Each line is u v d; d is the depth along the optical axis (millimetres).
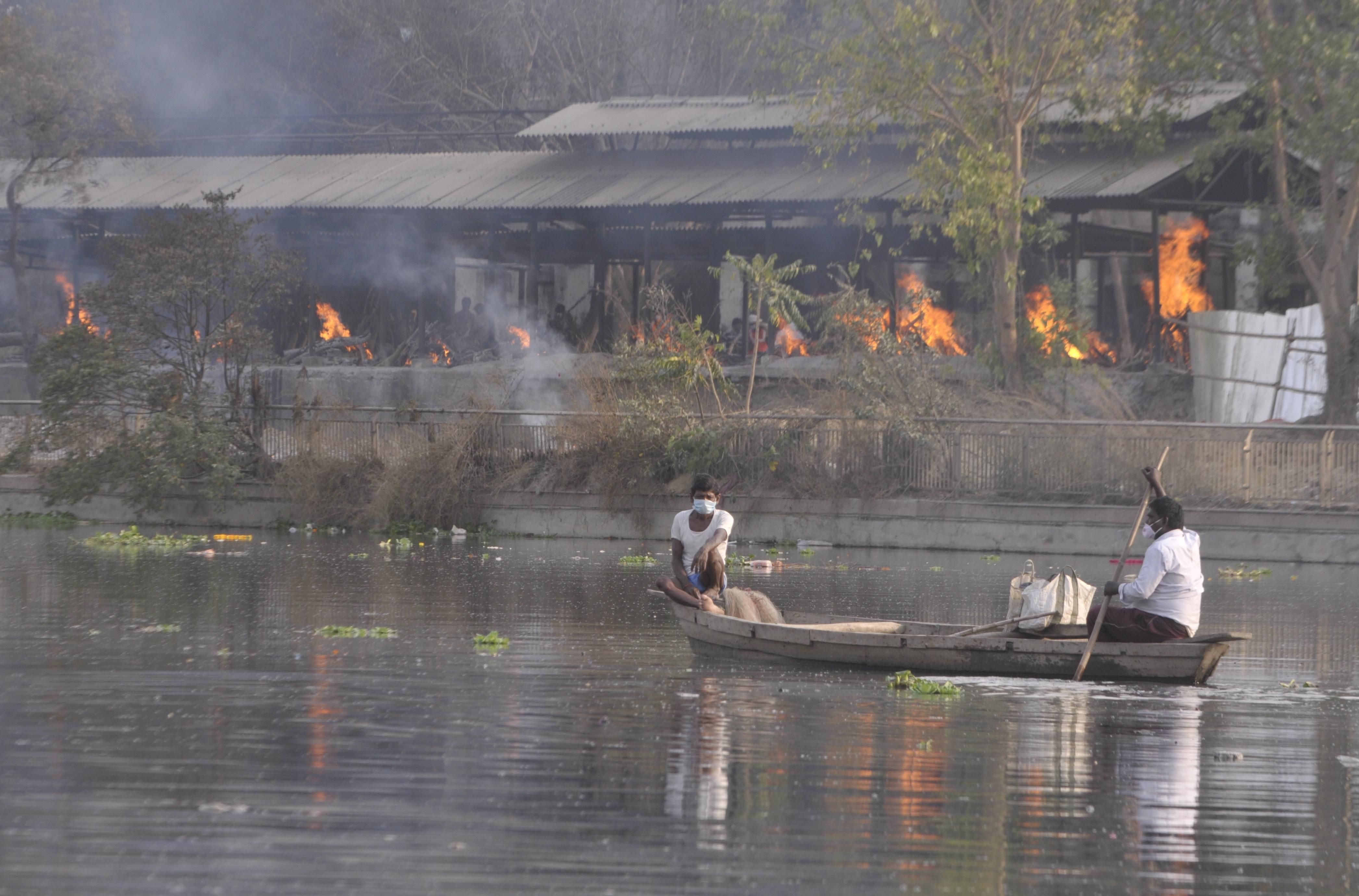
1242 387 111375
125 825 24422
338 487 100938
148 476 97938
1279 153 107562
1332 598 65000
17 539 88750
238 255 105750
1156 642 42438
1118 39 104250
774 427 95500
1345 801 27844
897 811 26453
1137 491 88125
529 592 62688
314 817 25047
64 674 40094
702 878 22156
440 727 33250
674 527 48406
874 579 71625
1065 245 137750
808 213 139750
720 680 40656
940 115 107438
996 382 109625
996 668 42562
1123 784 28875
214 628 50031
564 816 25500
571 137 147500
